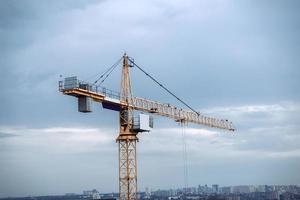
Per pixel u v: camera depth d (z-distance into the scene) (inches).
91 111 5826.8
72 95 5728.3
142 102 7027.6
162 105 7529.5
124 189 6594.5
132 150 6624.0
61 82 5659.5
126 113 6619.1
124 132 6604.3
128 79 6840.6
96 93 5954.7
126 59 6899.6
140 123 6520.7
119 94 6535.4
